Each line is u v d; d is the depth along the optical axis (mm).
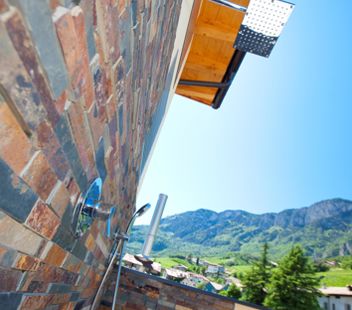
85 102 486
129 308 2885
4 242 400
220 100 3643
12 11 246
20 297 590
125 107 841
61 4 316
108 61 539
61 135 431
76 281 1142
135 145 1404
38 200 439
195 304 2949
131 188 1950
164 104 2656
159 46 1241
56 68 348
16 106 297
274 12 1867
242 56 2861
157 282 2994
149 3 751
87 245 1026
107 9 453
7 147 309
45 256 605
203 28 2641
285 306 20500
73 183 573
